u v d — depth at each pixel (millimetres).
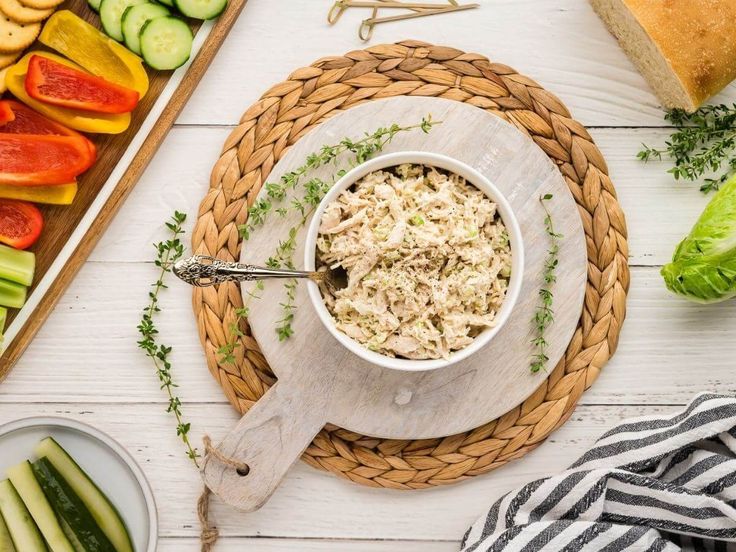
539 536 885
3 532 941
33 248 938
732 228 870
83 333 953
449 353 825
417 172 856
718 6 876
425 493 940
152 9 922
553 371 916
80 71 923
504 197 864
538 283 898
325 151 886
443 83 922
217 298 922
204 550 933
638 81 946
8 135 909
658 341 939
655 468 914
